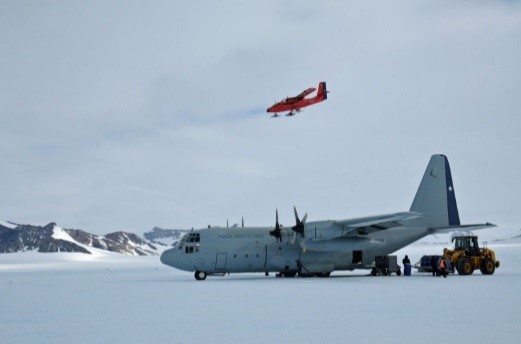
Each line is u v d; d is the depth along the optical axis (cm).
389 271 4100
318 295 2398
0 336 1382
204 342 1265
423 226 4262
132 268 8119
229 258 3878
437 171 4359
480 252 4044
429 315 1666
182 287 3053
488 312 1722
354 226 3781
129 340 1304
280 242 3988
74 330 1468
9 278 4644
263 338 1307
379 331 1382
